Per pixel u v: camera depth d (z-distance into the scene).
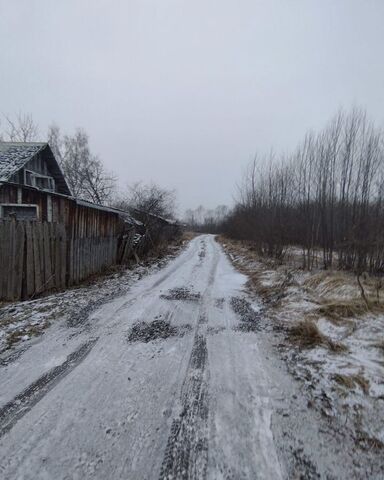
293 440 2.32
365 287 6.32
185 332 4.63
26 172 11.91
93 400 2.79
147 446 2.24
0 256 5.64
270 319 5.32
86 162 26.14
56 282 7.09
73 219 8.01
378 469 2.05
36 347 3.91
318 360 3.65
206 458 2.14
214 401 2.83
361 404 2.75
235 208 29.41
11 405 2.69
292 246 13.39
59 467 2.03
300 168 11.22
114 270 10.35
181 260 14.48
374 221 8.02
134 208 18.05
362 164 8.28
